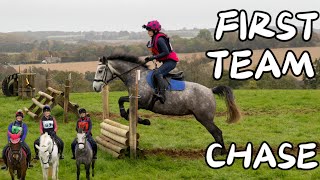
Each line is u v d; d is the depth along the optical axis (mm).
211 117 14570
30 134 18641
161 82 13914
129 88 14617
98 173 13180
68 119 21578
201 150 16234
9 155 11328
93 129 20031
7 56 61469
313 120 22500
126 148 14602
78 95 32250
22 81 28766
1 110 24203
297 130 19984
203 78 46906
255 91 34688
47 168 11438
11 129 11438
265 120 22672
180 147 16609
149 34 14141
